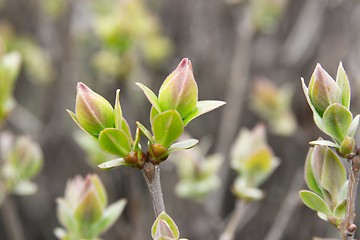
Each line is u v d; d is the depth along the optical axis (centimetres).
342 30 61
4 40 62
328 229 55
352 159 22
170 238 22
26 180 36
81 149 61
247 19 54
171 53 68
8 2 71
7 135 38
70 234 30
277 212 60
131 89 57
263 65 67
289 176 61
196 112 22
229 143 53
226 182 54
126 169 46
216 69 67
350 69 53
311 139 55
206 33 69
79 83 23
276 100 51
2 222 59
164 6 71
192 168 39
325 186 24
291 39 66
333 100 22
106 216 30
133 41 49
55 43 65
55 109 65
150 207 55
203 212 50
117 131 22
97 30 50
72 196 30
